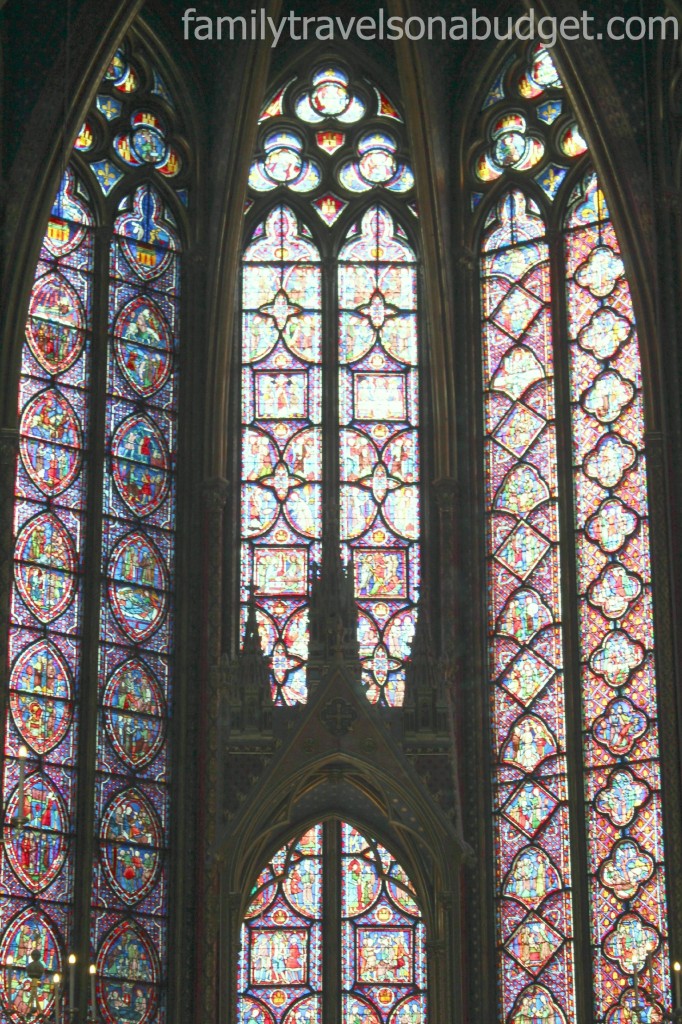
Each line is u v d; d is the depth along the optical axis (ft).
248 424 104.06
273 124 109.29
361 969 95.61
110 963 92.53
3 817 88.99
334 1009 94.84
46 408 98.58
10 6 99.55
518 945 94.99
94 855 93.45
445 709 86.38
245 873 86.69
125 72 106.63
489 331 105.09
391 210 108.37
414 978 95.35
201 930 93.66
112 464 99.60
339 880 96.58
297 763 84.43
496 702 99.09
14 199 96.99
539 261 104.94
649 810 93.71
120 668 96.78
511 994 94.53
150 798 95.71
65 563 96.84
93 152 104.42
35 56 98.78
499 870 96.48
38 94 98.12
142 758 96.07
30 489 96.78
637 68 101.35
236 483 102.83
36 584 95.71
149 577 98.94
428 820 84.64
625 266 99.19
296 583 101.60
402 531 102.63
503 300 105.29
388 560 102.22
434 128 104.68
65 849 92.99
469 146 107.96
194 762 96.48
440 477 101.91
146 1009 92.73
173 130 106.83
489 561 101.40
